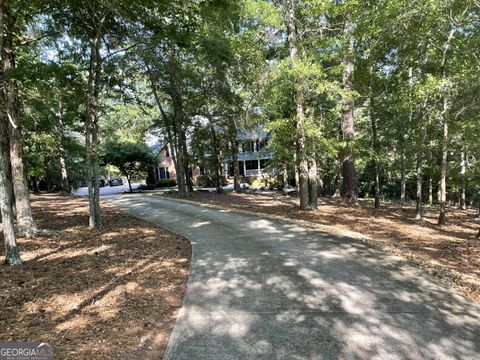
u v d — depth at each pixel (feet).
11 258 22.59
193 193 84.07
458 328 14.88
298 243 29.84
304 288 19.56
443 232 37.58
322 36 43.86
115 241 30.76
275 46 44.75
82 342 13.65
